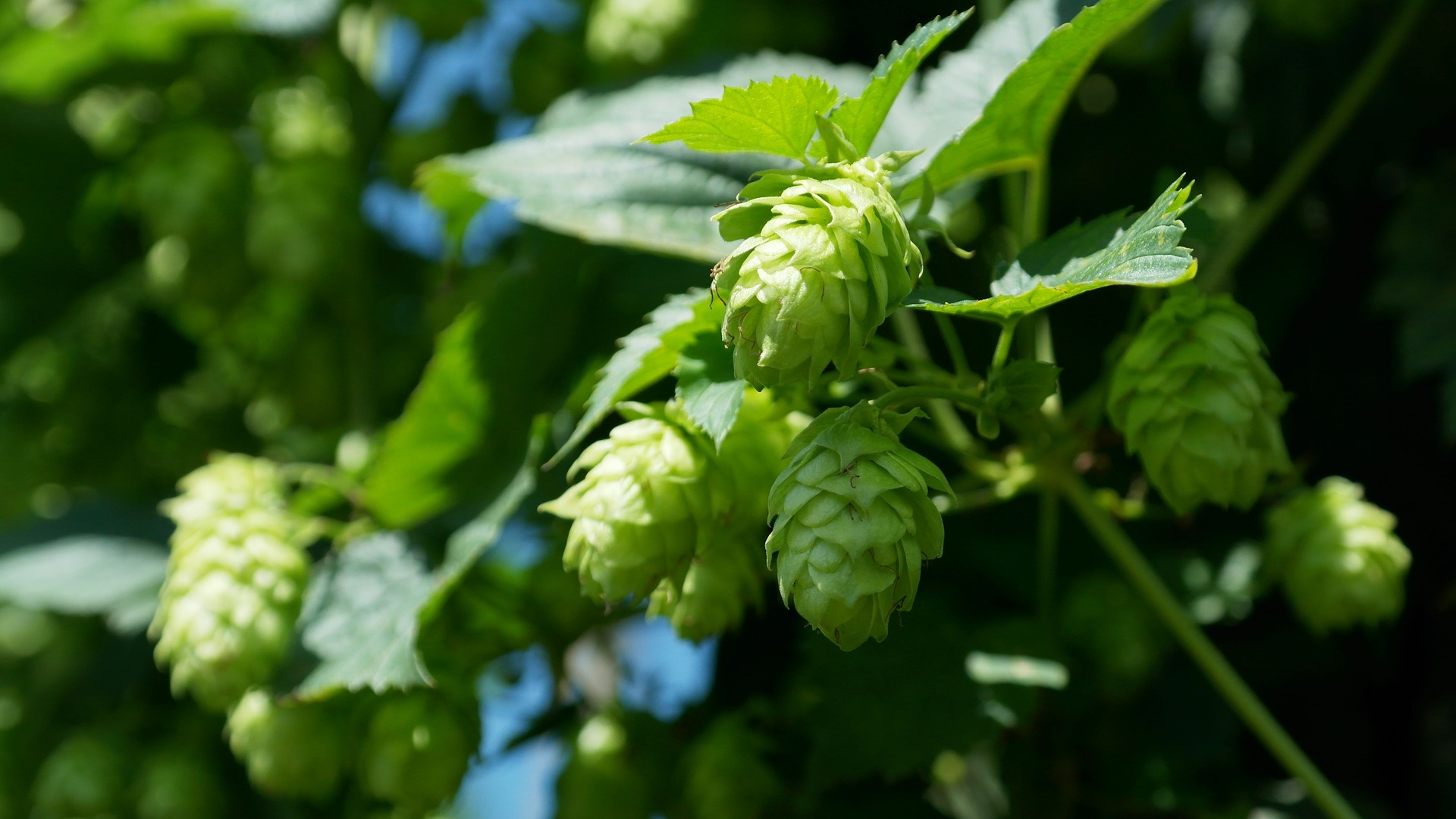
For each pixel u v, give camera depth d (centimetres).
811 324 40
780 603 57
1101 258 42
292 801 56
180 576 50
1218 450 44
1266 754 56
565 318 53
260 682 49
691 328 44
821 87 42
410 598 50
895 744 49
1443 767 55
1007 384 43
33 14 69
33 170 72
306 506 55
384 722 50
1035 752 53
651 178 51
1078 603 54
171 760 58
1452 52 60
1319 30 58
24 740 66
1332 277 60
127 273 75
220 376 74
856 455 41
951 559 56
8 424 74
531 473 50
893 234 41
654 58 61
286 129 66
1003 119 46
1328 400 59
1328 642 56
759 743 53
